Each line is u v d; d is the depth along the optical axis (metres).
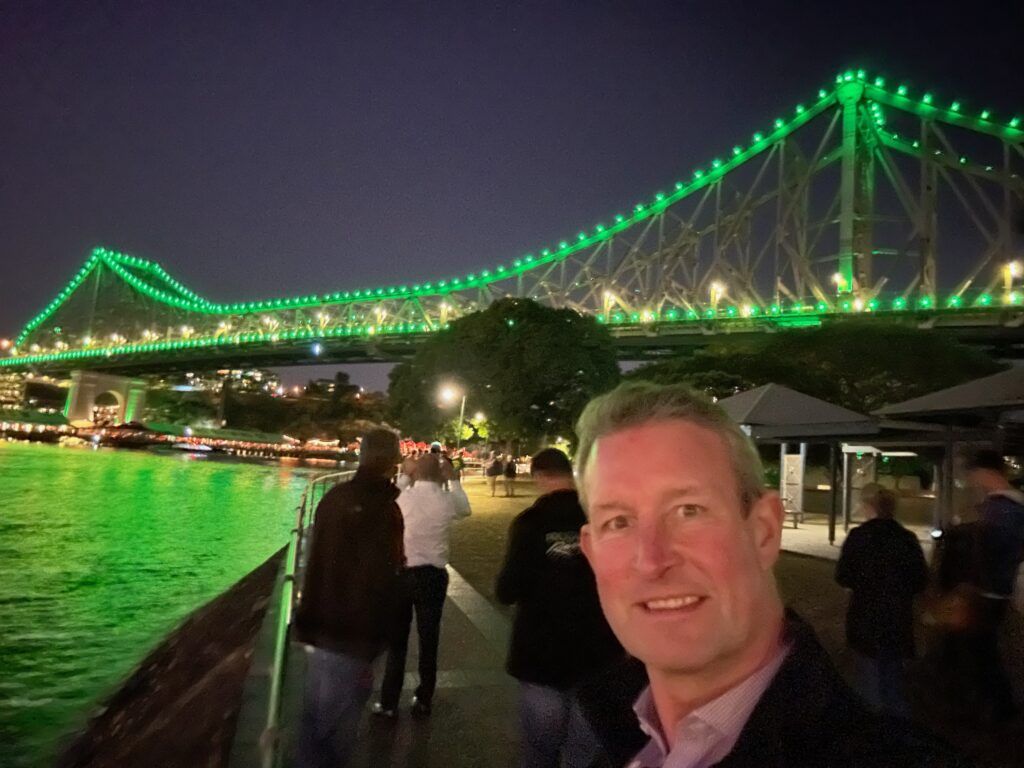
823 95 74.94
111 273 152.75
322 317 112.75
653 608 1.26
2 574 16.08
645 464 1.31
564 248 93.06
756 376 41.25
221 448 113.75
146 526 25.61
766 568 1.32
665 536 1.27
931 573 5.53
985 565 5.00
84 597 14.05
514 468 27.31
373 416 134.50
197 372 142.75
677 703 1.27
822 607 8.66
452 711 5.27
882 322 57.75
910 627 4.68
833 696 1.17
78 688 8.84
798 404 13.40
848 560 4.82
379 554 4.02
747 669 1.25
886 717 1.15
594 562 1.37
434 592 5.30
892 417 11.89
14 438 114.31
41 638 10.98
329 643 3.95
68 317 156.50
